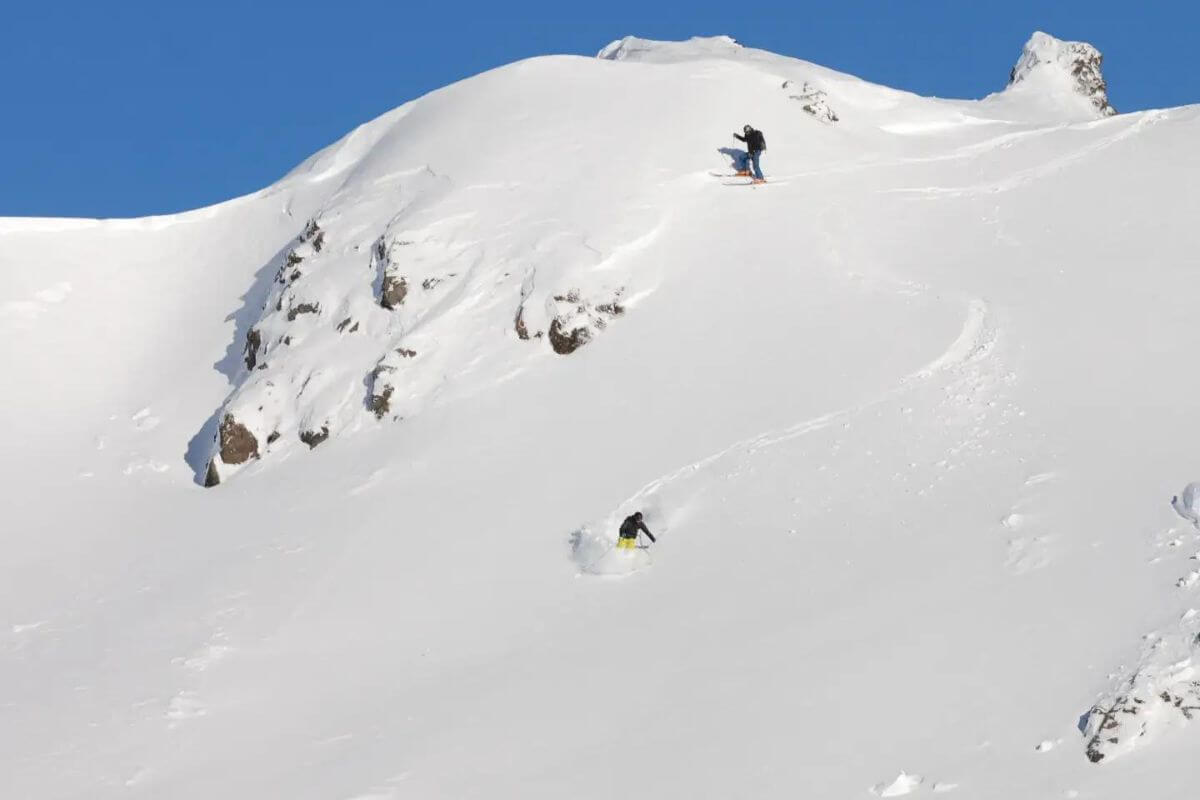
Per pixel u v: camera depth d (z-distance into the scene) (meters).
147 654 50.06
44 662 51.03
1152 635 37.12
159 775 42.12
